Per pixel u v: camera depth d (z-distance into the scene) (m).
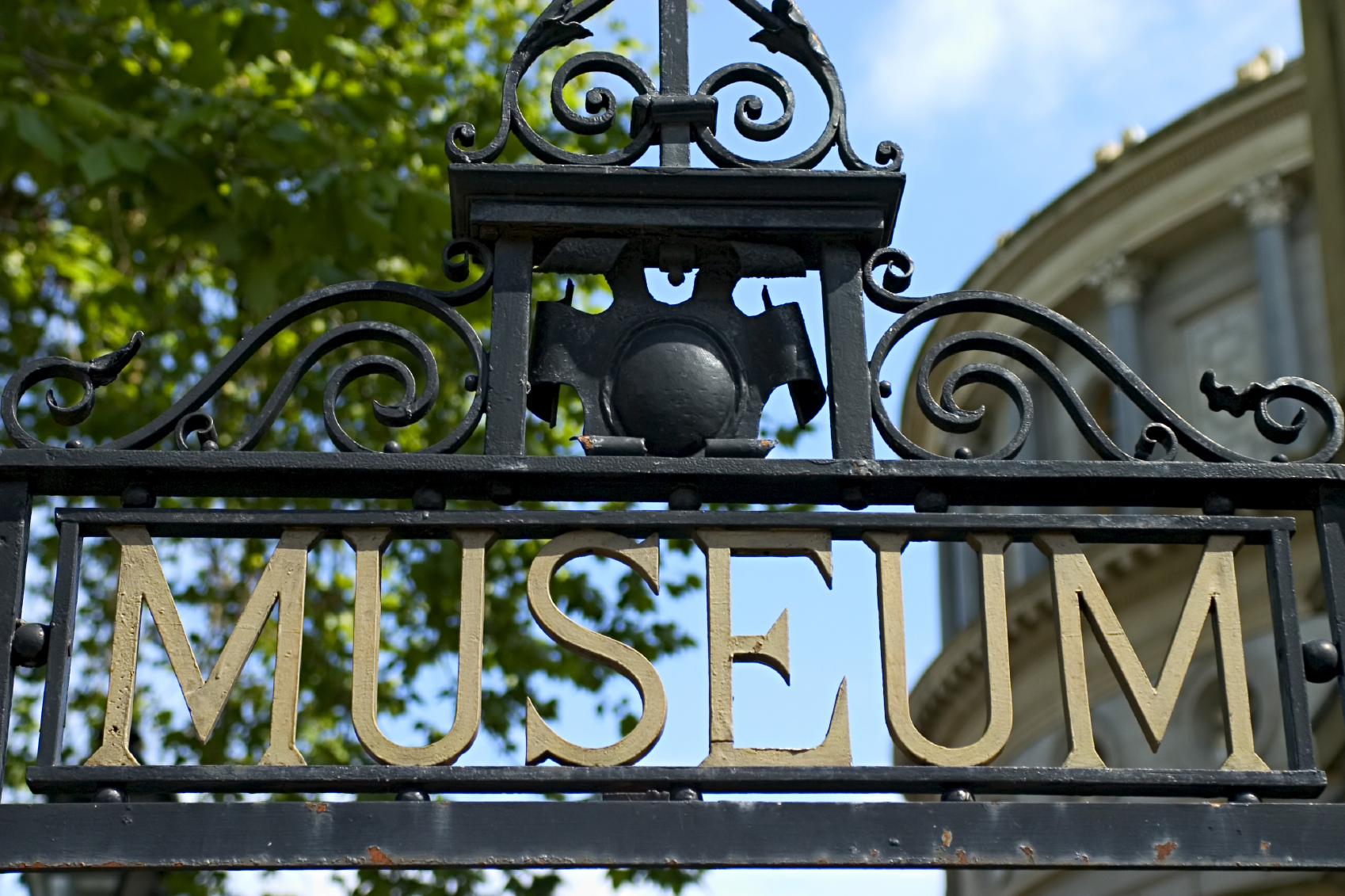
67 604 2.43
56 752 2.34
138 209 7.48
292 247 6.90
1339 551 2.55
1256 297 23.62
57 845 2.24
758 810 2.30
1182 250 25.02
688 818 2.29
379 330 2.60
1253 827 2.33
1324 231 11.65
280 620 2.41
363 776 2.31
